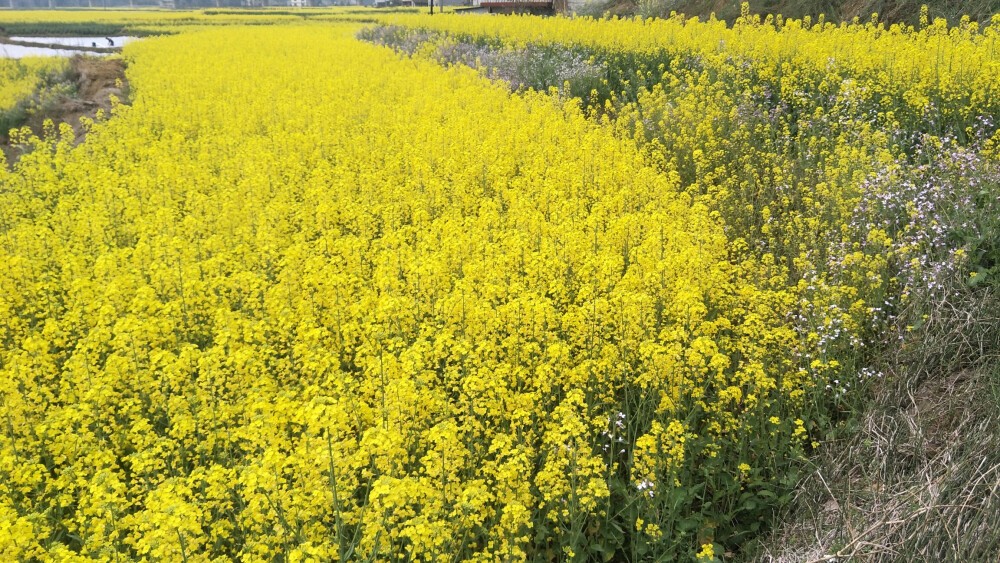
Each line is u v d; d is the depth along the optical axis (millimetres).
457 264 8062
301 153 13812
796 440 5699
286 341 6566
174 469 5211
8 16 82312
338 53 28594
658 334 6551
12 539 3822
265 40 36438
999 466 4223
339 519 4207
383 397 5246
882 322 6688
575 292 7602
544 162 12016
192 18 77625
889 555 4258
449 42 27000
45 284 7488
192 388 5715
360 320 6918
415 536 3938
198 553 4395
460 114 15594
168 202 11133
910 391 5672
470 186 11438
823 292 6867
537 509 4828
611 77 17859
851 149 10094
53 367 6188
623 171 10891
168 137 15672
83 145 15023
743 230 9461
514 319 6172
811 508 5062
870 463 5234
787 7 20766
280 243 9266
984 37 12828
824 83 12547
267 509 4348
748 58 15359
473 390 5055
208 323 7254
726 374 6273
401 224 10352
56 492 5066
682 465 5184
